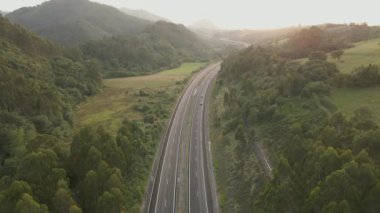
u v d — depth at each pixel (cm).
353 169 5569
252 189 8469
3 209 5997
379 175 5616
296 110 10419
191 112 15800
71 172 7694
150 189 9269
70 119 13412
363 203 5462
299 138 7638
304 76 11794
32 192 6353
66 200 6266
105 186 6919
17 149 9412
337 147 6844
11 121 10631
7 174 8362
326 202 5541
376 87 10438
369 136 6425
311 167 6438
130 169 9094
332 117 8150
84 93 17800
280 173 6725
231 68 18612
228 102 14488
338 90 10731
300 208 6106
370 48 15088
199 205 8594
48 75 16300
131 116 14825
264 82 14150
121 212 6569
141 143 10650
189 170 10312
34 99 12100
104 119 14462
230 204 8425
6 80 11700
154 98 17525
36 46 18325
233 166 10012
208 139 12638
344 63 13262
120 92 19162
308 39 18125
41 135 8188
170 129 13725
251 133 10550
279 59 16325
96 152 7588
